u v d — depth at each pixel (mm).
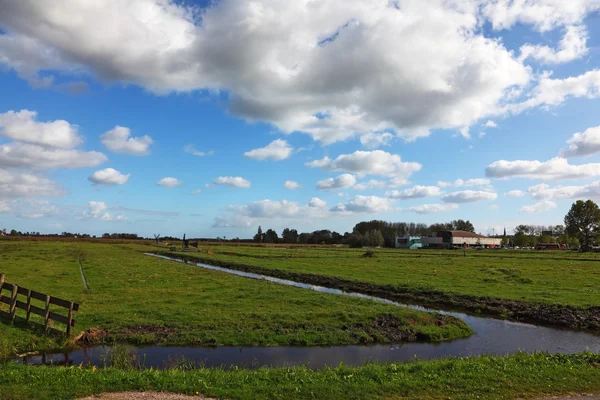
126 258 60219
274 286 31594
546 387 9844
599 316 23344
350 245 161250
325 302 24531
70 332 16141
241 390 9195
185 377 10016
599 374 10938
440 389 9594
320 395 9023
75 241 133000
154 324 18375
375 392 9320
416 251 113938
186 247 100125
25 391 8734
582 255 90938
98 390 9000
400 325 20016
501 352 16828
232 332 17781
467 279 38750
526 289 32062
